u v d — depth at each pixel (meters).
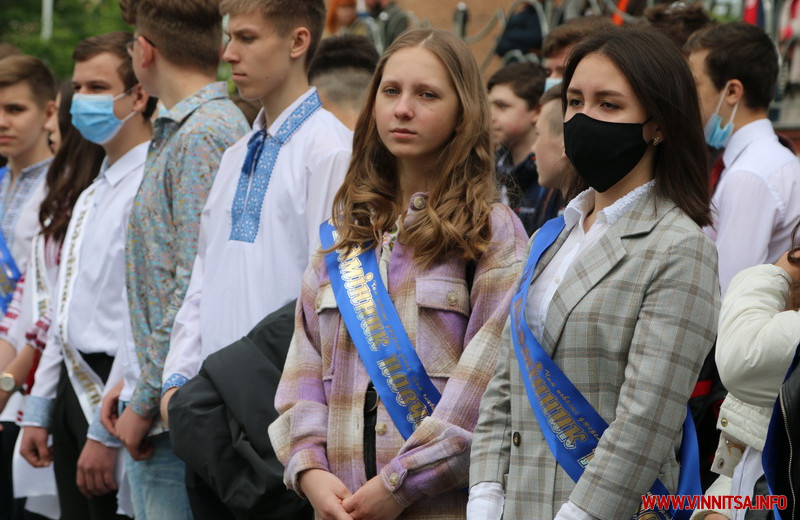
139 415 8.17
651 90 5.33
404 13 16.36
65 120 10.55
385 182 6.55
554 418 5.29
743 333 4.88
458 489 5.90
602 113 5.42
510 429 5.60
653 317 5.12
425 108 6.29
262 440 6.88
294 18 7.86
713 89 8.01
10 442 11.49
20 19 59.00
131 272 8.53
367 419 6.08
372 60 9.48
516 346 5.48
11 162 12.34
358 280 6.24
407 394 5.96
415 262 6.15
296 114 7.83
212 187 8.05
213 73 9.05
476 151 6.32
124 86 9.62
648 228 5.29
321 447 6.15
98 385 9.33
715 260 5.27
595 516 5.04
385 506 5.72
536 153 8.25
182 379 7.73
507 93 9.68
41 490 10.35
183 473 8.30
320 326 6.37
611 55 5.41
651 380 5.05
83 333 9.33
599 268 5.29
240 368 7.04
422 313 6.07
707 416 6.41
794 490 4.57
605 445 5.09
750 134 7.98
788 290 5.12
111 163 9.85
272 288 7.57
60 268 9.65
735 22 8.14
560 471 5.29
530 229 9.01
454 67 6.34
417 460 5.69
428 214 6.16
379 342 6.05
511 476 5.45
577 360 5.27
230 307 7.65
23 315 10.80
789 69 12.27
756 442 5.17
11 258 11.86
